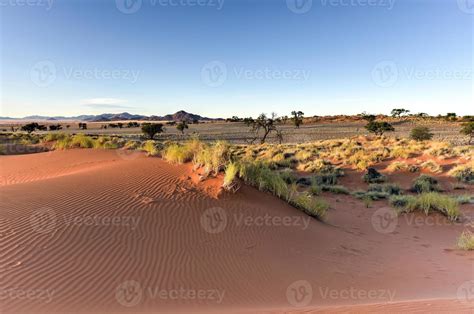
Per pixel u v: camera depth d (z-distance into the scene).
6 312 4.30
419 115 144.25
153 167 12.09
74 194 8.69
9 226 6.58
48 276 5.21
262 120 53.53
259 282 5.88
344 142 38.06
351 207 13.72
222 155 11.61
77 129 124.00
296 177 19.83
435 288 6.00
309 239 8.26
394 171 21.81
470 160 22.62
